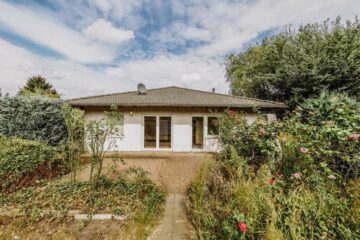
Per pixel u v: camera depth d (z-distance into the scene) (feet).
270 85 51.06
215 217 10.13
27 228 11.44
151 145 37.96
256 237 8.07
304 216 8.45
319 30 47.21
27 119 30.71
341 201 9.00
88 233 11.08
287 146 14.14
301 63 40.29
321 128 13.71
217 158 19.81
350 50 37.60
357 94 36.55
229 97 42.57
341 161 11.83
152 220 12.26
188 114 37.91
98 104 34.65
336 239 7.84
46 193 15.07
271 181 10.66
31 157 20.04
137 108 37.47
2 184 15.89
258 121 20.15
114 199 14.34
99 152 17.13
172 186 18.78
